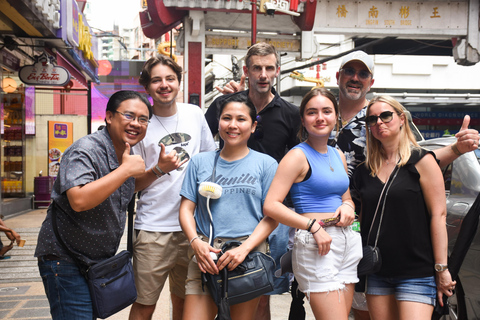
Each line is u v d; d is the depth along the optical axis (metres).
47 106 17.80
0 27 8.12
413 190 2.74
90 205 2.24
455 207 3.66
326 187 2.69
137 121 2.49
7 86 10.28
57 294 2.42
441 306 2.76
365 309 3.22
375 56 21.94
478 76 22.69
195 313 2.67
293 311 2.93
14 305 4.60
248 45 10.74
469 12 11.01
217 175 2.76
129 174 2.31
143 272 3.13
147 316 3.20
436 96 17.69
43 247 2.41
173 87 3.15
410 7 10.96
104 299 2.41
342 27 10.93
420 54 21.66
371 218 2.85
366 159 2.95
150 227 3.13
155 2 9.62
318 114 2.72
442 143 4.23
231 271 2.53
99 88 25.75
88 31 11.72
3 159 12.26
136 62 25.98
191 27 10.30
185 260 3.24
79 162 2.31
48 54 10.00
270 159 2.83
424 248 2.72
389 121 2.78
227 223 2.68
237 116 2.72
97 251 2.46
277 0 9.30
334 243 2.64
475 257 3.28
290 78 20.39
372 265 2.72
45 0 7.57
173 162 2.92
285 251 3.31
